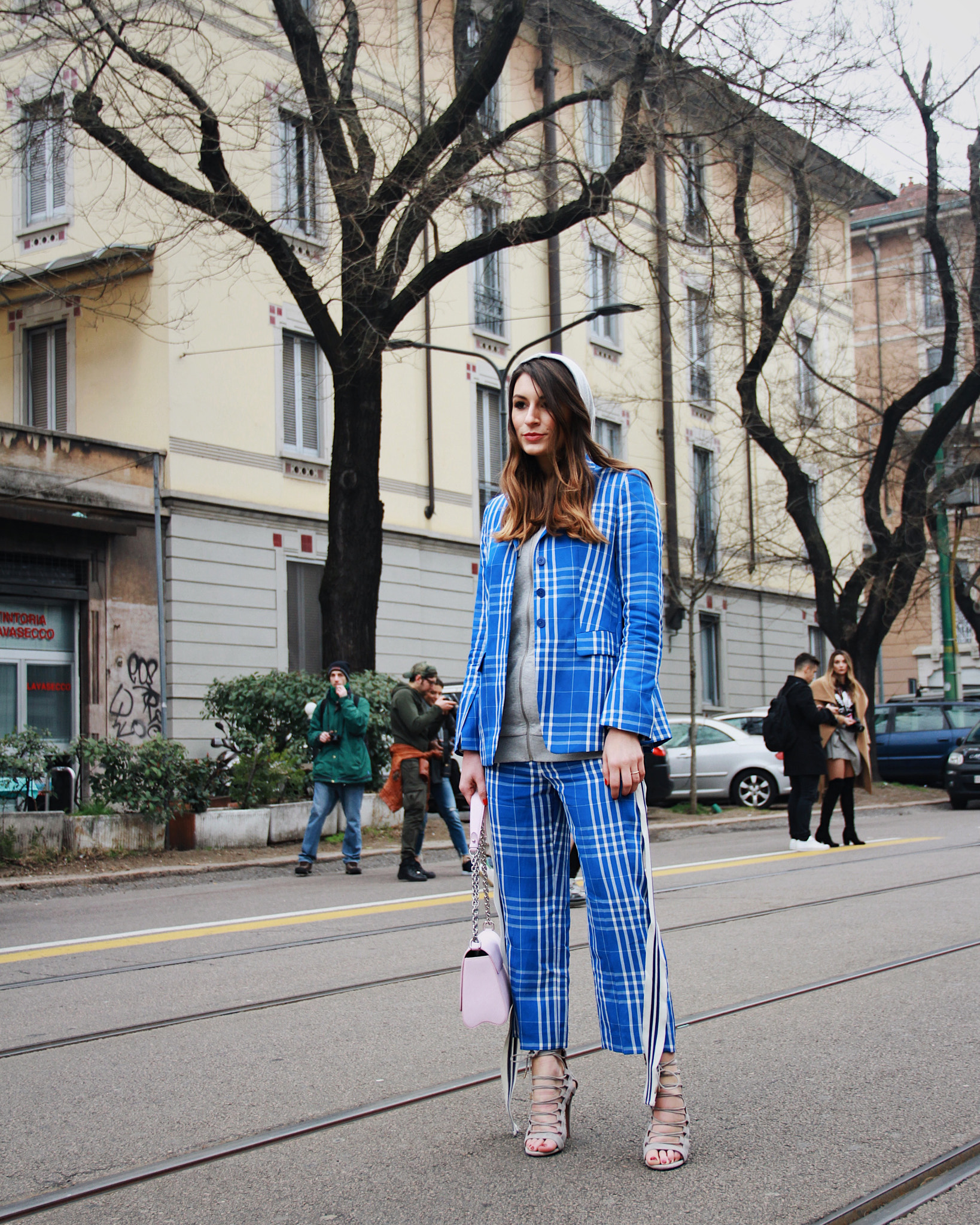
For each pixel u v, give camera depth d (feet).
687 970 19.75
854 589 80.18
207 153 52.54
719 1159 10.89
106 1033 16.65
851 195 75.77
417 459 81.51
